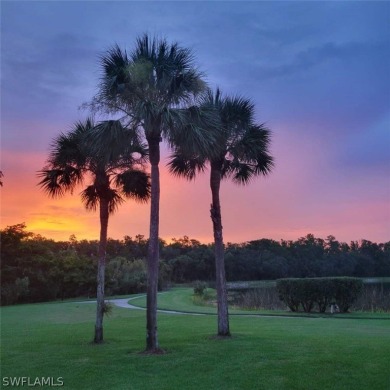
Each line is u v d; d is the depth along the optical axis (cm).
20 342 1488
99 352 1205
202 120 1226
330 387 788
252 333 1527
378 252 10512
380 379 830
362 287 2672
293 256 10169
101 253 1488
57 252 7075
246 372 902
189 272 9444
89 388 830
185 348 1202
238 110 1481
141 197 1617
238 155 1534
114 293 6097
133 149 1455
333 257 10075
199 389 795
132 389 809
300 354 1070
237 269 9619
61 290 5881
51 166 1504
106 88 1227
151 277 1196
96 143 1230
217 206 1491
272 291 3425
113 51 1240
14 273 5522
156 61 1221
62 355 1177
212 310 2947
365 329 1647
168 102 1234
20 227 5822
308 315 2434
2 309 3834
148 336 1171
